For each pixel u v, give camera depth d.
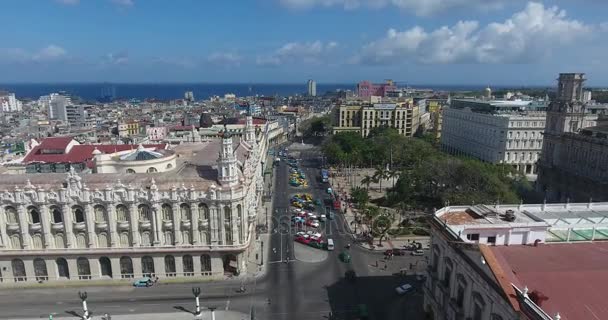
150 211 90.69
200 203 91.25
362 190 146.25
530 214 72.19
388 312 80.00
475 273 54.94
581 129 150.88
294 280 93.00
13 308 82.56
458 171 135.12
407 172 160.50
